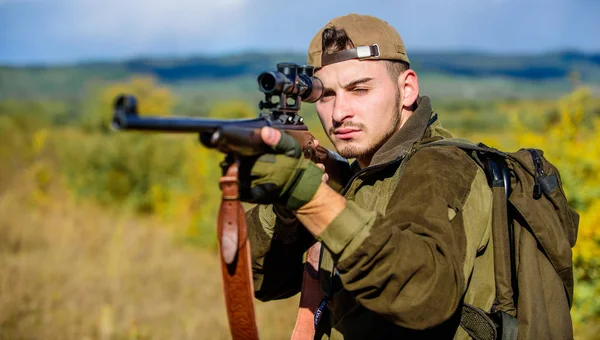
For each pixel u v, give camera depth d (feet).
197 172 36.52
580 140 16.78
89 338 17.20
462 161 6.00
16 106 99.66
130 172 47.09
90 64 512.63
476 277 6.10
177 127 4.55
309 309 7.09
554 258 6.16
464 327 6.02
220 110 56.85
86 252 27.35
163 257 27.17
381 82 6.49
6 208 34.47
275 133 5.08
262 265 7.30
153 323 18.52
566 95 18.37
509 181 6.19
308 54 6.75
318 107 6.81
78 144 48.98
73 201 42.91
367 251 5.06
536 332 5.96
